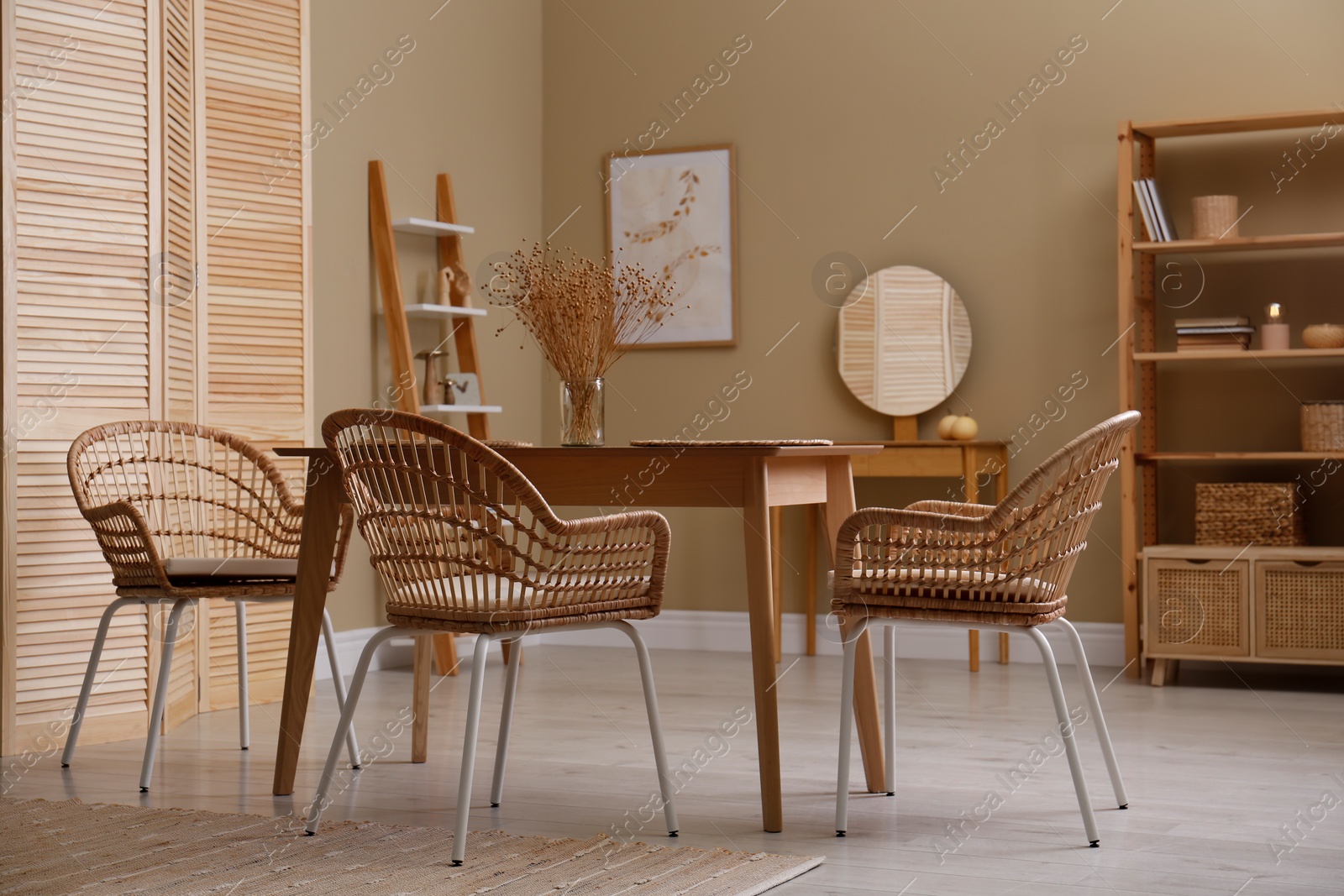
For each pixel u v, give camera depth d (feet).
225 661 12.82
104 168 11.34
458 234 16.19
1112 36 15.52
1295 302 14.80
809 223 16.80
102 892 6.79
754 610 8.18
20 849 7.62
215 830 8.05
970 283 16.08
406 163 15.75
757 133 17.07
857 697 9.11
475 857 7.46
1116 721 11.76
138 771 9.86
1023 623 7.79
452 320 16.21
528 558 7.53
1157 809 8.57
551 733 11.28
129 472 11.44
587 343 9.43
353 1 14.94
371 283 15.25
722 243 17.17
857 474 15.29
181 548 11.51
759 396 16.99
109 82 11.40
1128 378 14.49
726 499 8.26
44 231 10.89
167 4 12.04
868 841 7.86
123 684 11.27
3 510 10.53
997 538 7.71
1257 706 12.52
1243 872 7.16
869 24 16.57
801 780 9.48
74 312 11.09
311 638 9.11
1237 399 15.02
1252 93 14.98
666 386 17.39
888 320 16.31
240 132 13.19
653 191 17.53
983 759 10.18
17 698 10.58
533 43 18.04
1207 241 14.16
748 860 7.35
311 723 11.86
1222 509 14.30
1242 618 13.67
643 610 8.08
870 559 8.08
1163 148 15.31
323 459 9.05
